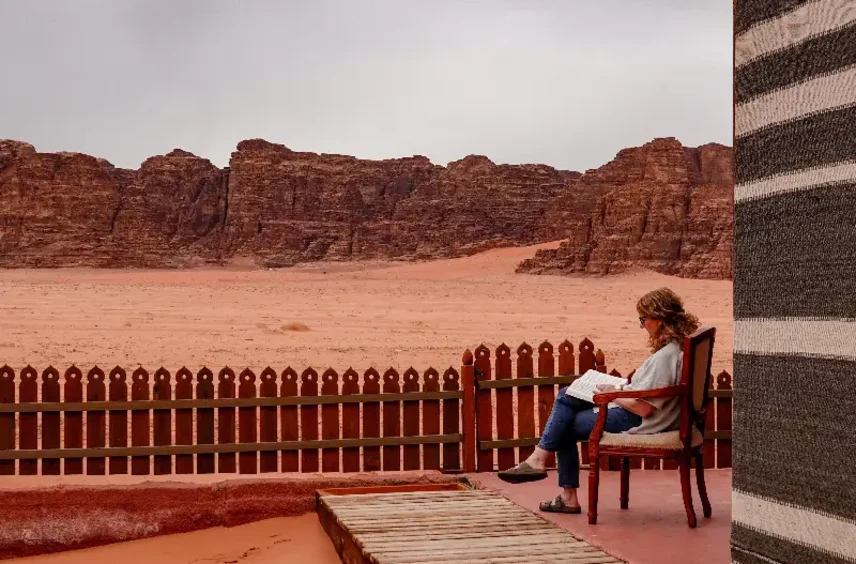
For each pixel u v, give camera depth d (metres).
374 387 7.89
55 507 6.89
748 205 3.79
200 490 7.17
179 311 38.09
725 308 49.69
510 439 7.96
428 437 7.90
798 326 3.55
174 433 7.71
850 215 3.32
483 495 6.92
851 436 3.34
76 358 21.03
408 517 6.18
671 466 8.26
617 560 5.15
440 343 25.83
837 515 3.41
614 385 6.20
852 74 3.30
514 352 23.67
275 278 98.62
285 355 22.28
